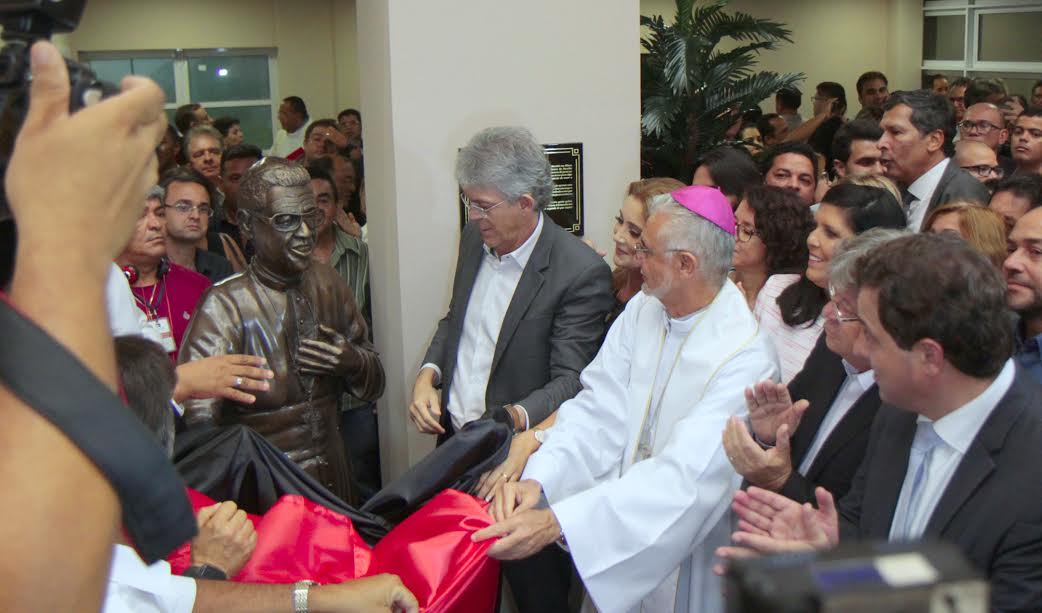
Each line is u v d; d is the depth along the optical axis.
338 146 7.66
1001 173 4.92
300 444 2.81
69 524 0.53
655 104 5.80
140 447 0.56
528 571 2.86
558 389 2.85
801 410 2.12
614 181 3.75
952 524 1.62
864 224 2.60
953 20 13.35
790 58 14.23
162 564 1.66
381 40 3.54
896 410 1.86
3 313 0.54
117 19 12.51
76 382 0.54
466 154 2.91
